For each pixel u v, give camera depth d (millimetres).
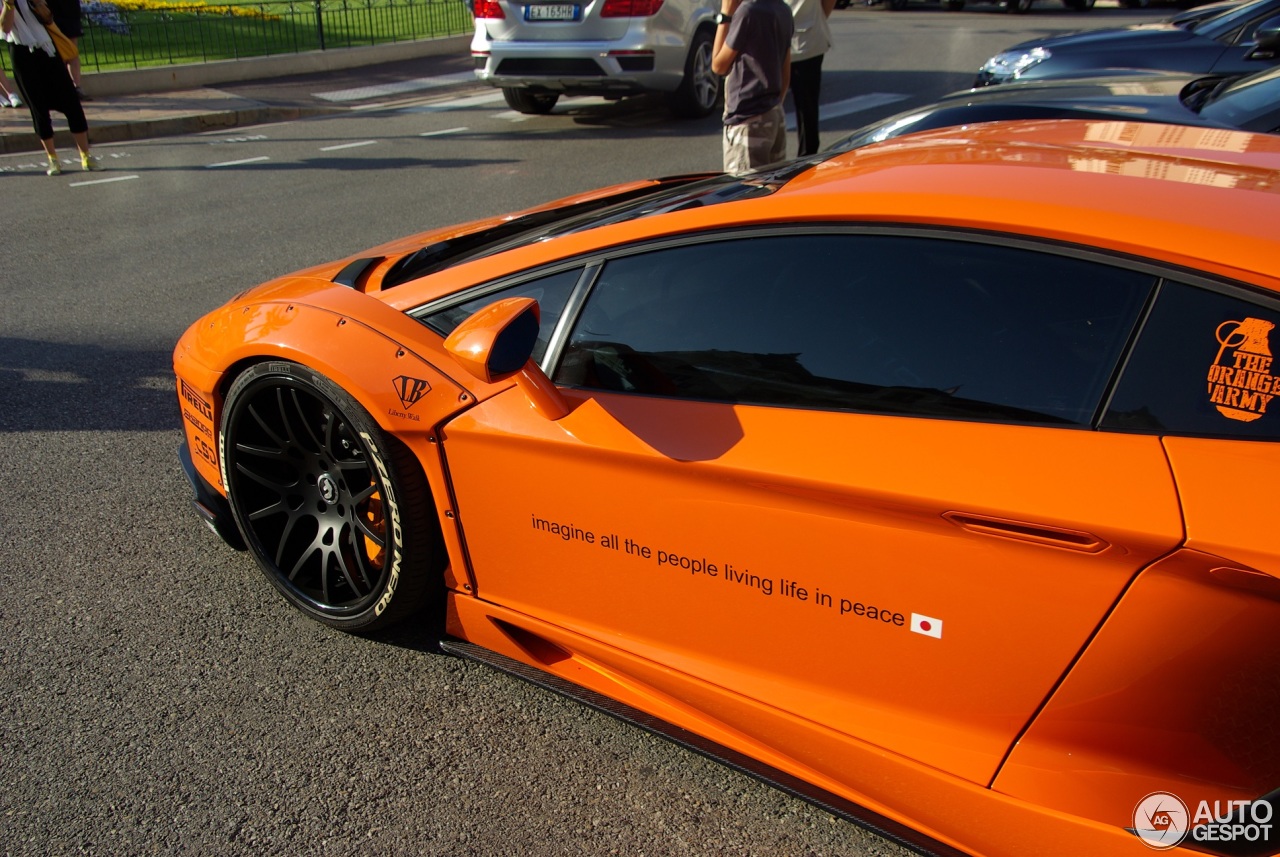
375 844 2006
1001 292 1649
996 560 1555
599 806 2090
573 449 1981
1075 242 1602
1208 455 1434
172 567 2994
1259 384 1434
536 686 2361
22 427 3986
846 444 1698
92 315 5270
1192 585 1401
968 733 1693
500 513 2186
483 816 2070
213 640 2646
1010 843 1664
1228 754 1454
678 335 1959
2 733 2328
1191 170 1866
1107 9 25297
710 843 1989
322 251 6250
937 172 1915
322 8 16922
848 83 12375
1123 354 1532
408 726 2326
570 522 2070
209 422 2691
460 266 2334
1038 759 1625
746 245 1907
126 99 12156
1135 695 1501
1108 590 1472
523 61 9773
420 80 14031
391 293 2408
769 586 1829
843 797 1869
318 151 9570
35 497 3432
